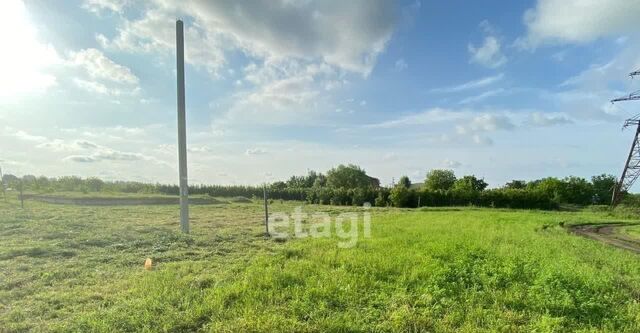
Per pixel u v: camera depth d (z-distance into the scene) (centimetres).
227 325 423
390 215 2119
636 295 584
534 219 2069
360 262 721
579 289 554
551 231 1521
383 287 568
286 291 545
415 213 2350
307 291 530
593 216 2675
